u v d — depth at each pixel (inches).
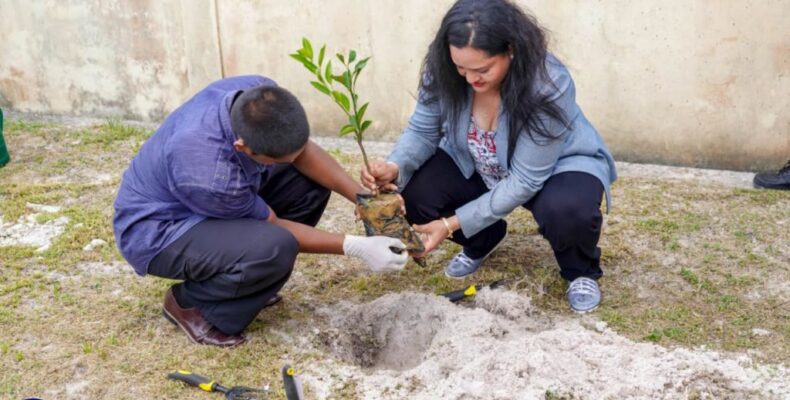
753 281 148.1
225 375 125.1
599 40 194.1
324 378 124.2
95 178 201.2
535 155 125.6
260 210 125.3
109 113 245.9
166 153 118.3
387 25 209.6
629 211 176.4
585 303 139.6
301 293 148.6
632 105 198.1
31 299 146.5
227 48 226.4
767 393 118.6
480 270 154.8
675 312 139.3
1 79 251.0
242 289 125.0
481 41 112.3
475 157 135.7
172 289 135.8
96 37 237.0
